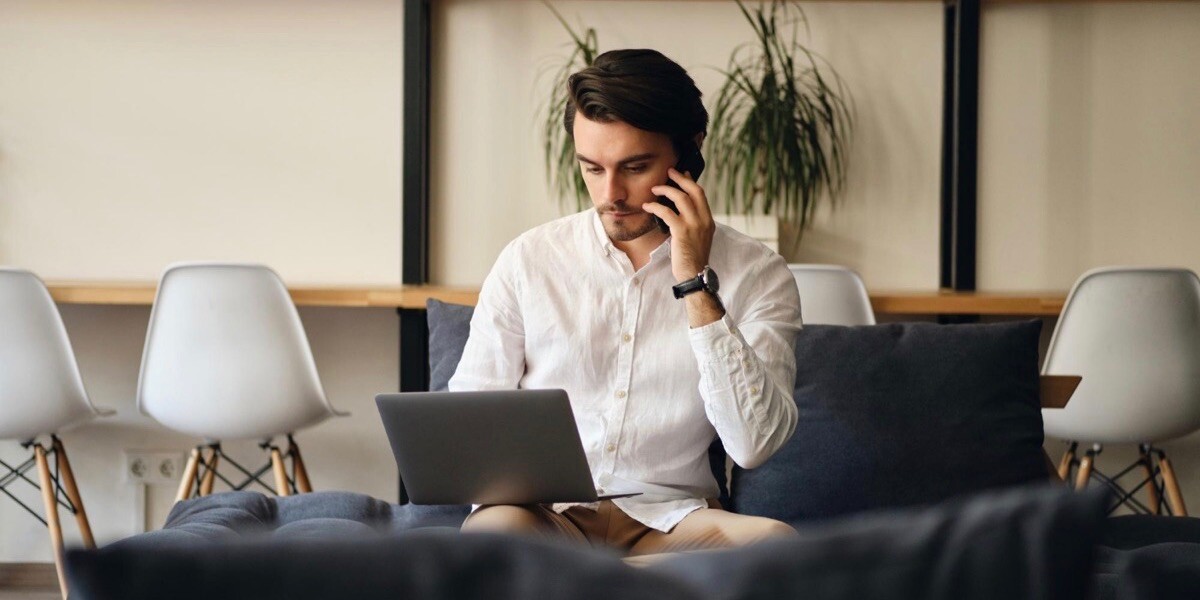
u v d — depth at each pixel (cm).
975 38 387
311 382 334
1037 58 413
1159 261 413
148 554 62
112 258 415
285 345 330
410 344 368
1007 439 236
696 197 185
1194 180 412
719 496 221
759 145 391
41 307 329
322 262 416
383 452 413
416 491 179
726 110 409
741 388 178
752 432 178
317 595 63
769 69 392
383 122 414
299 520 214
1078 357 331
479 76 414
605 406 196
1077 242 414
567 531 182
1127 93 413
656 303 196
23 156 413
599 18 412
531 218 414
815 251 413
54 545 344
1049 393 254
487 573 64
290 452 356
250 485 413
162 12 413
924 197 412
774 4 409
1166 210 413
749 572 64
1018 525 66
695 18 412
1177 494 352
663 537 182
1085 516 67
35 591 394
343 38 414
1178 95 412
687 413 193
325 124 414
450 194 415
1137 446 406
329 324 412
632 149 184
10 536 408
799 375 244
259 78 414
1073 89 413
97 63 413
